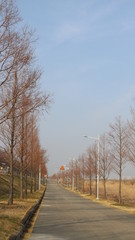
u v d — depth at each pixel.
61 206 25.81
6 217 12.95
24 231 11.88
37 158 41.00
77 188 72.31
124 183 77.38
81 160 58.44
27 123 25.45
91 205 27.67
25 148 26.52
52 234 11.24
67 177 97.81
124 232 12.09
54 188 81.75
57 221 15.30
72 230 12.34
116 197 42.53
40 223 14.45
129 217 18.16
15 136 22.78
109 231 12.30
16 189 39.59
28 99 13.02
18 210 16.84
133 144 22.38
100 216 18.27
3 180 40.81
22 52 12.42
